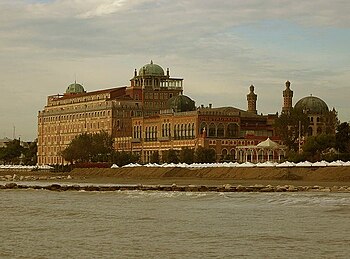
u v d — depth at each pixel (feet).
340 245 326.85
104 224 431.84
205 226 410.52
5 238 365.61
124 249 324.19
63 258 301.43
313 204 555.28
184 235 370.53
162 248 326.03
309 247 322.14
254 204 570.46
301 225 406.00
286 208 523.70
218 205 569.64
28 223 443.73
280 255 301.43
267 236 360.48
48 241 352.69
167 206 569.23
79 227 416.26
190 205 576.20
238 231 383.24
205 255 304.71
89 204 608.60
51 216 492.95
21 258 302.25
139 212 515.09
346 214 469.98
